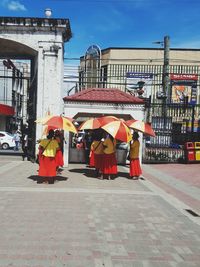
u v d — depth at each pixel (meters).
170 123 24.19
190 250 6.54
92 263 5.76
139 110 19.64
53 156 12.99
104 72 40.00
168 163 22.84
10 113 46.97
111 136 14.85
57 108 20.53
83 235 7.16
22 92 57.53
